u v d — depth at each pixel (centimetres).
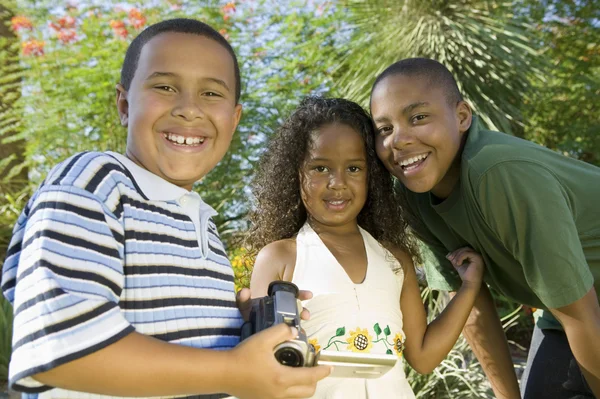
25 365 87
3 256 505
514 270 199
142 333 104
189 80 127
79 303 91
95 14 582
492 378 229
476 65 478
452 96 198
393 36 493
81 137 537
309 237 200
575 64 592
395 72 198
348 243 201
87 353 89
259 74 542
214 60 130
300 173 208
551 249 168
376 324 184
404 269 209
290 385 100
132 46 135
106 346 91
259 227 226
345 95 491
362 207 215
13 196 574
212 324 119
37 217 100
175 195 124
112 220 107
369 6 526
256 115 511
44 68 565
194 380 97
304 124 206
